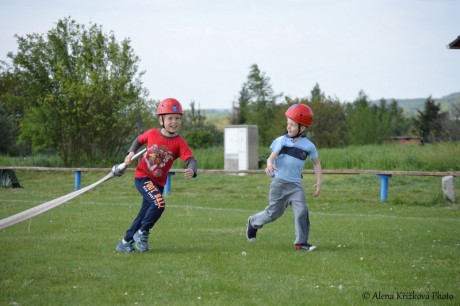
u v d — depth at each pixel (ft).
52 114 96.73
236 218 44.93
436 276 25.13
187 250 30.76
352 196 62.08
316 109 158.30
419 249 31.40
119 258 28.14
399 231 38.58
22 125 101.86
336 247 32.19
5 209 49.88
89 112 95.50
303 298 21.38
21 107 107.86
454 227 40.91
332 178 75.20
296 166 31.96
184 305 20.35
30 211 25.93
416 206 55.47
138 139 30.71
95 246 31.37
